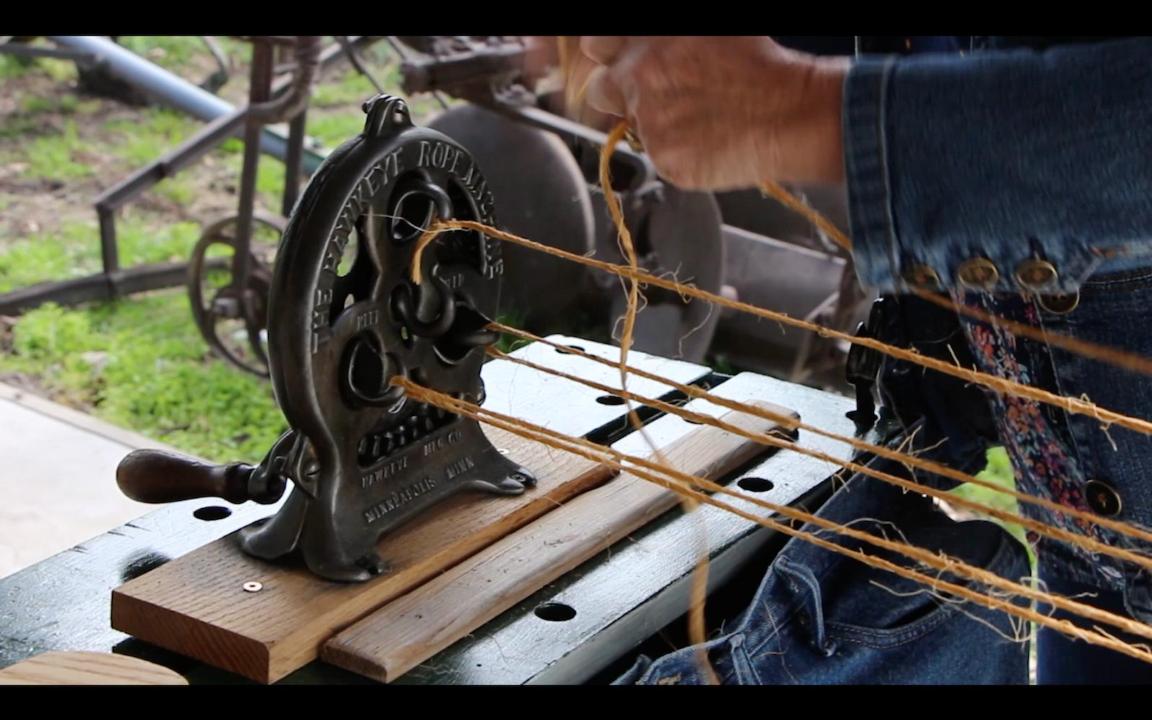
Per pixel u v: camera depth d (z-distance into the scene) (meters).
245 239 3.39
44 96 5.59
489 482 1.29
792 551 1.21
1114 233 0.82
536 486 1.31
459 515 1.25
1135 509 1.14
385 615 1.11
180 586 1.11
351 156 1.10
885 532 1.28
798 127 0.87
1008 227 0.83
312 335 1.09
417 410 1.23
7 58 5.81
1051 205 0.82
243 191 3.37
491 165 3.35
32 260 4.17
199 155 3.81
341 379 1.13
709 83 0.88
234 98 5.85
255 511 1.32
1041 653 1.46
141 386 3.55
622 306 3.31
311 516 1.14
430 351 1.22
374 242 1.13
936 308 1.38
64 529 2.42
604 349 1.74
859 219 0.86
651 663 1.11
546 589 1.20
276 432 3.40
